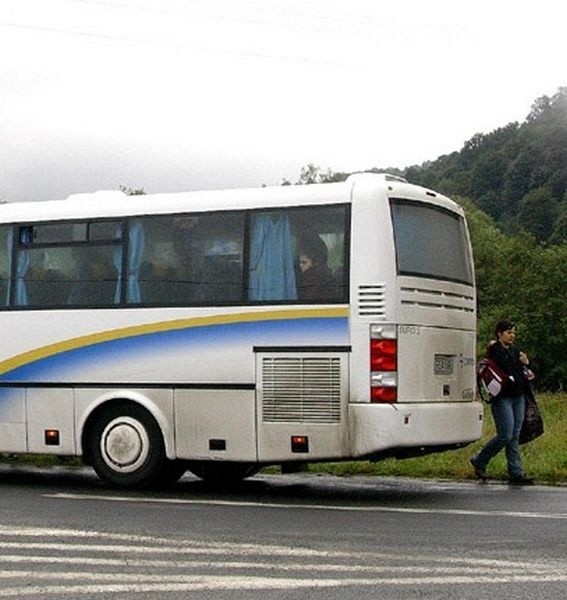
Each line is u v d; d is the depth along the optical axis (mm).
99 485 16250
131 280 15648
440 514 12781
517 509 13266
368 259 14234
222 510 13219
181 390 15180
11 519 12375
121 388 15578
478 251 113438
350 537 11070
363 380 14141
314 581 8945
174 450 15234
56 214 16266
